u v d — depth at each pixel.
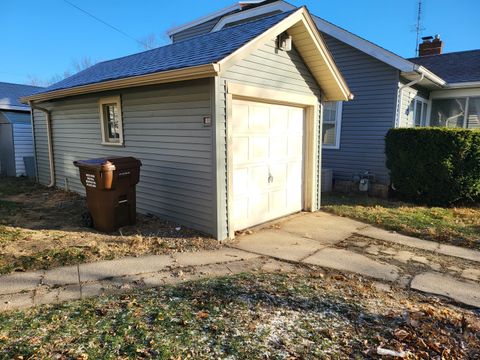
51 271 4.07
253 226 6.24
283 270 4.23
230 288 3.55
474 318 3.14
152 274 4.00
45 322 2.88
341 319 2.99
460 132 7.71
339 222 6.71
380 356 2.48
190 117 5.41
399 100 9.56
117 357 2.41
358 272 4.22
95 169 5.39
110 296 3.42
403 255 4.86
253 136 6.00
